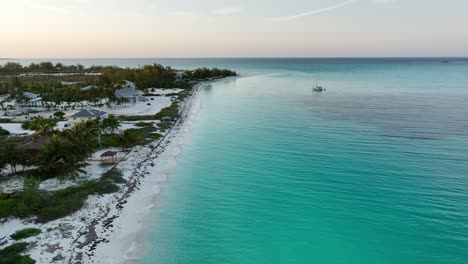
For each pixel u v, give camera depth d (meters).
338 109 97.38
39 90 112.56
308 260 27.94
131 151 54.00
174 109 94.31
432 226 32.69
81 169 43.97
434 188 40.91
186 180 44.06
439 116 83.88
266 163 50.62
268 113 92.44
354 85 168.50
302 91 146.00
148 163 49.41
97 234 30.08
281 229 32.53
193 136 66.88
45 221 31.23
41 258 25.98
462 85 160.38
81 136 47.75
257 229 32.47
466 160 50.22
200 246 29.48
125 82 139.50
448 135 64.75
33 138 49.62
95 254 27.22
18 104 93.06
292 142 61.78
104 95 101.19
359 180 43.75
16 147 43.84
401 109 95.38
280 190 41.12
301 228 32.69
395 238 30.89
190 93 139.38
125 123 75.50
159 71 180.50
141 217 33.88
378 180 43.62
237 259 27.92
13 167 43.66
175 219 33.88
